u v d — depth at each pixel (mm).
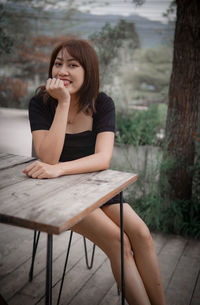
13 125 7438
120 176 1472
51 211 998
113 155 4004
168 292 2074
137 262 1536
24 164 1634
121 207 1420
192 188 3475
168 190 3289
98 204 1118
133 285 1398
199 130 3240
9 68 12469
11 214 957
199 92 3232
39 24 12398
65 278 2152
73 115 1859
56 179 1383
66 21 11930
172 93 3283
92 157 1589
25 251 2492
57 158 1613
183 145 3244
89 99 1819
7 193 1165
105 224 1474
